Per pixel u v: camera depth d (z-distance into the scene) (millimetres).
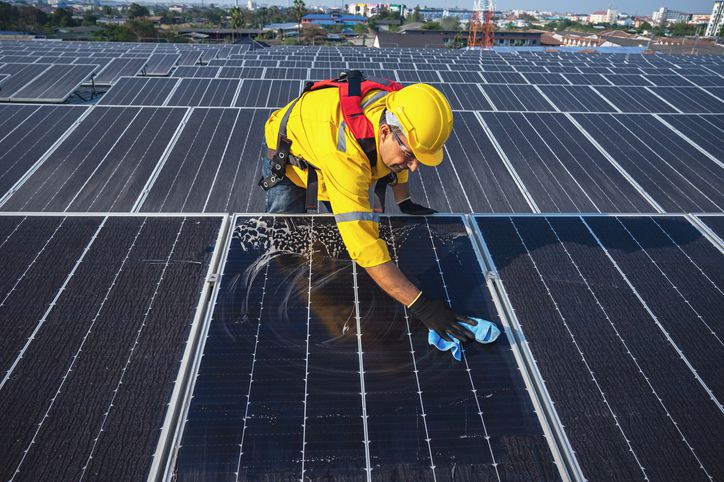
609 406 3559
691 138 13523
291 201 5141
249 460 3100
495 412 3449
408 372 3684
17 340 3816
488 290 4398
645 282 4645
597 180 11344
